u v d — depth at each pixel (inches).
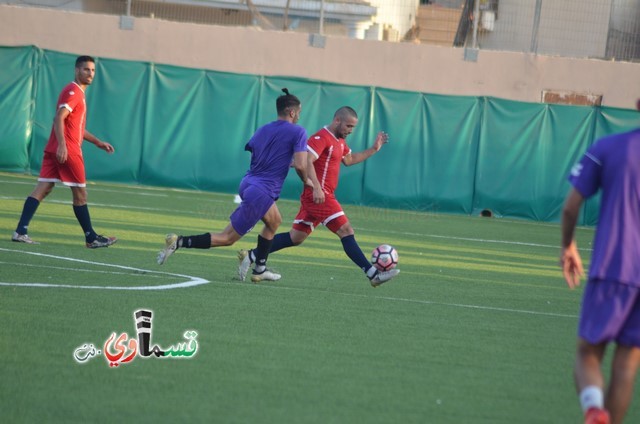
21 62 2987.2
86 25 3344.0
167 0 3590.1
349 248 1306.6
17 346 827.4
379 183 3061.0
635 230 609.3
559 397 790.5
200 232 1931.6
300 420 666.2
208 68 3344.0
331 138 1316.4
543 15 3489.2
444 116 3065.9
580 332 616.7
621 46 3494.1
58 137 1453.0
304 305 1147.3
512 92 3329.2
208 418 657.0
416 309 1189.7
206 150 3068.4
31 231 1688.0
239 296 1172.5
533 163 3070.9
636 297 604.1
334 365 842.2
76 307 1011.9
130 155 3051.2
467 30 3481.8
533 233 2625.5
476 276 1605.6
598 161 628.4
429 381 810.8
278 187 1235.9
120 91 3036.4
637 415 749.3
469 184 3075.8
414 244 2068.2
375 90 3061.0
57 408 658.2
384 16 3627.0
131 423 634.8
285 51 3339.1
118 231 1824.6
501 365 897.5
